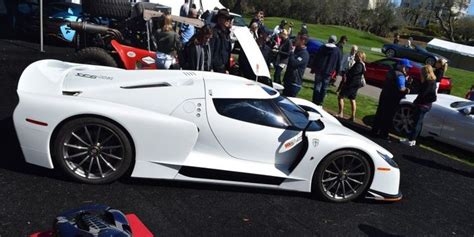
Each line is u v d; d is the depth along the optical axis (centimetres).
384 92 768
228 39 689
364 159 438
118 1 758
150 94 407
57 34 1131
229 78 472
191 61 630
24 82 400
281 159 438
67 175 385
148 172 395
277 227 374
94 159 384
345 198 446
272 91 474
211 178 414
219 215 376
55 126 370
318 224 394
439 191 550
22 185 369
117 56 742
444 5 6794
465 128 779
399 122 858
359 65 859
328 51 840
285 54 1017
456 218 470
